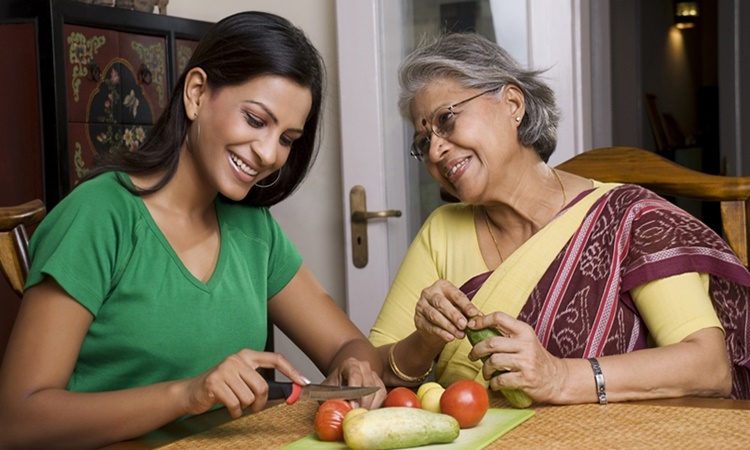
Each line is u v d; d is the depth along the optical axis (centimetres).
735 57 462
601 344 171
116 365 154
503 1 307
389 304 192
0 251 159
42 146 267
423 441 123
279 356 139
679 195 190
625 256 172
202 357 158
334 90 347
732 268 164
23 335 143
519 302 176
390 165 323
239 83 148
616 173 197
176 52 319
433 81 174
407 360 174
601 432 129
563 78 300
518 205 179
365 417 123
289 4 353
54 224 150
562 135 301
